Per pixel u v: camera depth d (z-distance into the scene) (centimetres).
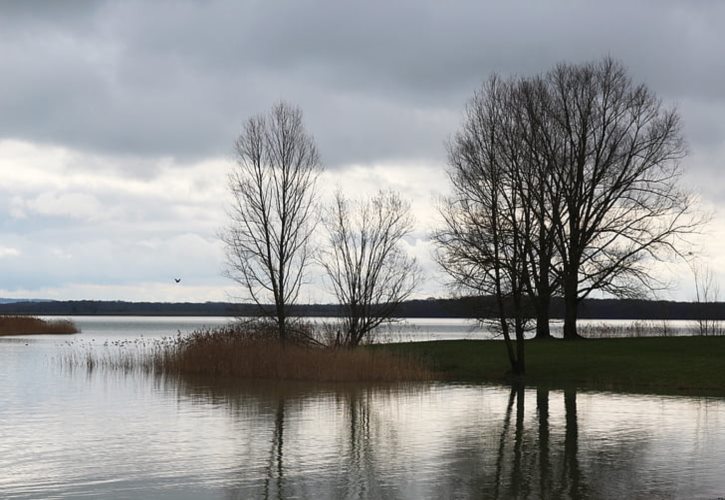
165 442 2194
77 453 2031
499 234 3844
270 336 4447
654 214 5050
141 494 1616
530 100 4550
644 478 1744
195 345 4503
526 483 1702
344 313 4716
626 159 5122
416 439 2238
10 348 6762
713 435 2281
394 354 4434
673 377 3606
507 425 2483
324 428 2441
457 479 1742
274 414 2741
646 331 6894
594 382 3653
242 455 2006
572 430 2381
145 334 10469
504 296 4003
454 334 9606
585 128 5091
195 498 1583
